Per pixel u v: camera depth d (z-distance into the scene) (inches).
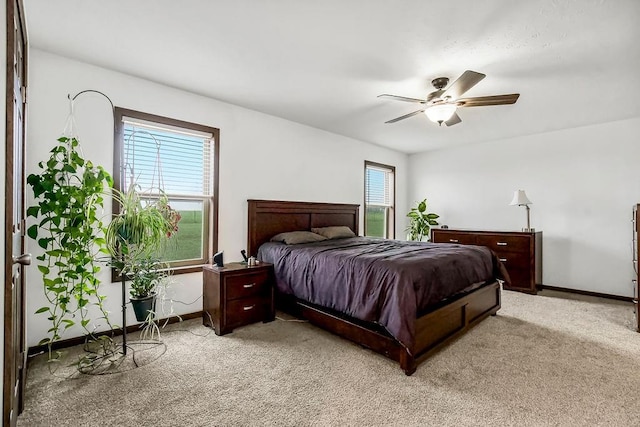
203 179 136.4
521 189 192.4
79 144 101.3
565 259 175.9
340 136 194.7
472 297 113.9
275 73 111.3
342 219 191.5
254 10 76.8
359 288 96.3
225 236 139.9
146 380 80.0
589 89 120.9
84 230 90.8
